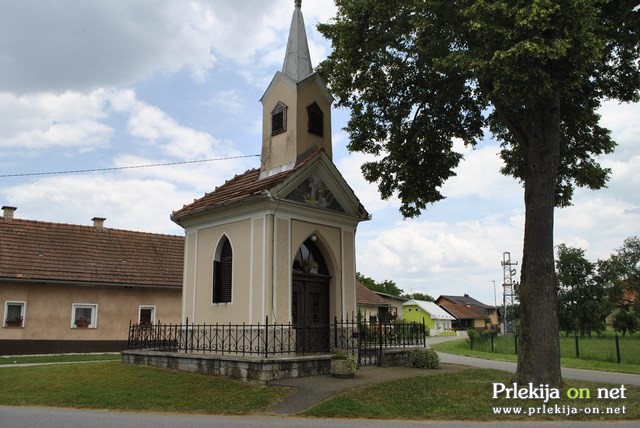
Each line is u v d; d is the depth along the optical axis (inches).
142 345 771.4
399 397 484.7
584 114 637.3
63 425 408.8
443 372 627.2
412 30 585.3
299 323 669.3
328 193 719.1
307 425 399.5
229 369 573.3
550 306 532.1
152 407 491.8
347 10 585.9
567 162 705.0
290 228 657.6
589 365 938.7
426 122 711.7
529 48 447.5
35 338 1065.5
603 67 620.7
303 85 738.2
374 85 639.8
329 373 598.2
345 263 730.8
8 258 1077.8
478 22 474.3
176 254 1355.8
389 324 730.2
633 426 399.2
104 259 1215.6
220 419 432.5
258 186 685.3
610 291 2479.1
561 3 453.1
